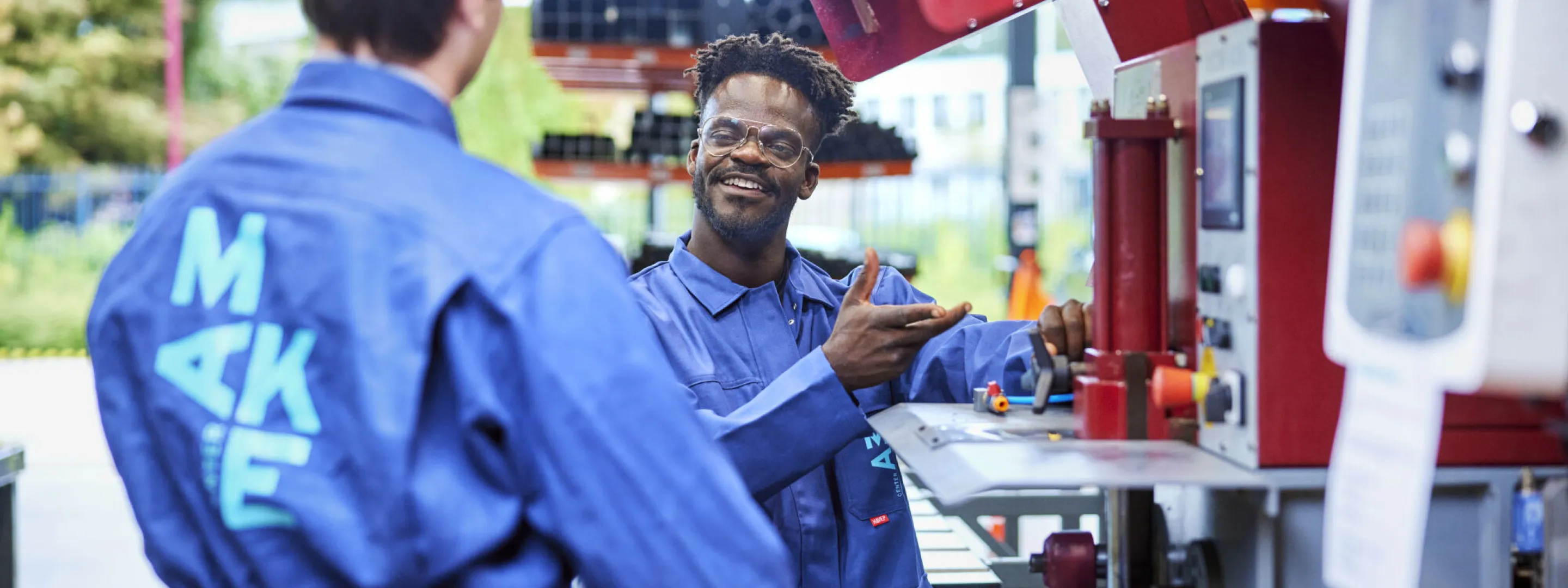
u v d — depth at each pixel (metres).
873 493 2.00
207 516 1.06
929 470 1.32
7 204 15.84
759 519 1.10
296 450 1.03
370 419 1.02
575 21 5.93
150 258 1.11
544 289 1.05
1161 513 1.44
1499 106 0.88
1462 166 0.91
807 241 10.25
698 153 2.02
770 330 2.00
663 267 2.08
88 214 16.00
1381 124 0.99
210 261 1.08
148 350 1.09
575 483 1.03
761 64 2.00
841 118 2.12
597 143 6.26
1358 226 1.02
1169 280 1.45
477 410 1.03
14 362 12.41
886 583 1.98
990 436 1.46
